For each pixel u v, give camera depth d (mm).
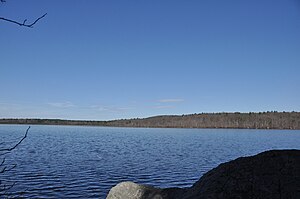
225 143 82688
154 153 54344
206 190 7281
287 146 70250
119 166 36500
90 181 26578
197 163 40094
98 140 96938
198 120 185500
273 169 7250
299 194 6480
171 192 10125
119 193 11156
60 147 64250
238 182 7121
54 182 25562
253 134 143875
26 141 81188
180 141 94000
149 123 191750
